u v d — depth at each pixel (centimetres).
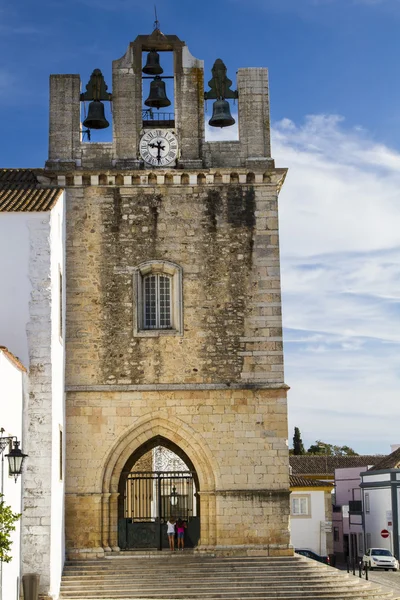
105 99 3681
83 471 3400
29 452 2961
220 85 3703
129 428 3431
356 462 9006
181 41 3731
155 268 3566
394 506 7162
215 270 3562
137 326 3506
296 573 3262
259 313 3538
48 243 3125
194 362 3494
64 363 3444
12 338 3058
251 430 3453
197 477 3525
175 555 3356
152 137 3656
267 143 3666
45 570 2886
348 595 3164
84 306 3512
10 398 2700
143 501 4006
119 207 3588
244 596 3092
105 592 3097
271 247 3588
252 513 3403
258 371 3497
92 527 3362
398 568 6366
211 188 3616
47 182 3588
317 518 6862
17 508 2795
